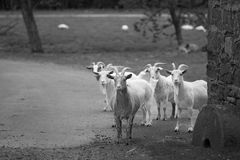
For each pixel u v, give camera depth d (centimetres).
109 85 1838
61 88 2442
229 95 1218
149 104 1585
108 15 6206
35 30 4041
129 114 1334
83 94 2281
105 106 1984
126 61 3347
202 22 3859
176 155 1147
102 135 1462
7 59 3622
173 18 4022
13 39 4753
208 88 1334
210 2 1320
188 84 1520
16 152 1250
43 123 1670
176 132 1476
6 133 1523
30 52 4025
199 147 1198
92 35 4906
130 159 1158
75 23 5584
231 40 1209
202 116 1213
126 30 5112
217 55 1283
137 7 4109
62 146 1334
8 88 2462
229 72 1217
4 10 6488
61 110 1916
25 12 4041
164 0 3891
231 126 1136
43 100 2142
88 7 7106
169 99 1728
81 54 3850
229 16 1217
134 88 1384
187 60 3334
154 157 1159
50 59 3591
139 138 1397
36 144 1366
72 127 1598
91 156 1198
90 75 2866
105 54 3819
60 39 4722
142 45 4328
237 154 1099
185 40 4459
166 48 4109
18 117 1786
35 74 2908
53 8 6844
